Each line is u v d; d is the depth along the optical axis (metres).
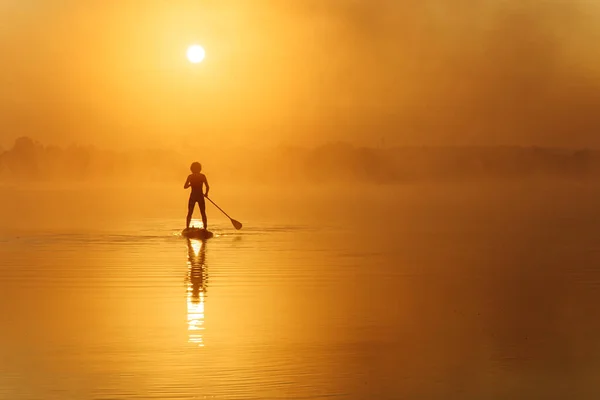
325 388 19.36
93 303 30.23
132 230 62.12
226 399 18.45
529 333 25.36
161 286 34.28
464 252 48.03
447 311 29.00
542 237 58.28
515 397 18.75
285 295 32.22
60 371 20.73
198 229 56.75
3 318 27.38
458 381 19.98
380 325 26.56
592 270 39.94
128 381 19.83
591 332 25.52
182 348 23.19
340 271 39.22
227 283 35.25
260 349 23.14
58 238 55.41
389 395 18.84
